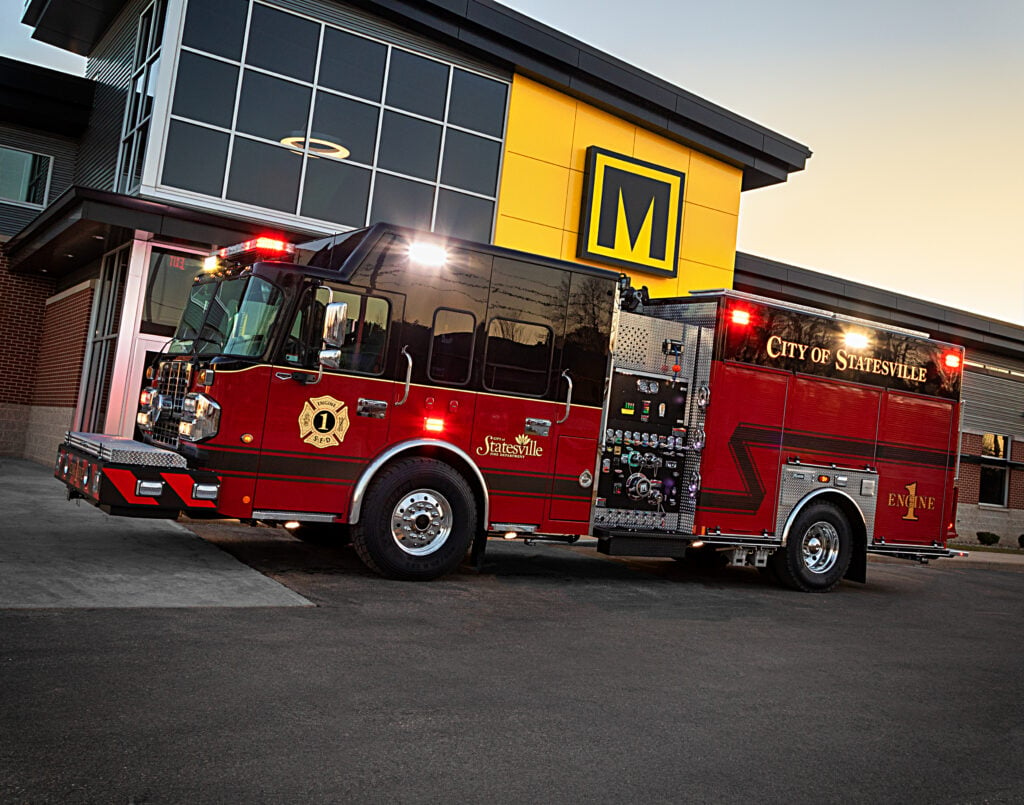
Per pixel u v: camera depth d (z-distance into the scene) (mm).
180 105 12891
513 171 15961
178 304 13312
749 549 9938
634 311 9617
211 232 12672
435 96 15141
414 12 14508
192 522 10070
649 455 9344
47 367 16656
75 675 4445
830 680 6086
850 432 10547
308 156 13922
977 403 24156
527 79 16109
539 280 8586
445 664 5418
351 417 7676
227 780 3426
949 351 11508
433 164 15125
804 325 10195
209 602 6324
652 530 9383
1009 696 6137
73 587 6277
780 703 5375
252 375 7316
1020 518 24984
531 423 8508
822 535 10438
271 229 13328
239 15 13344
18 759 3416
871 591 11281
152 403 8602
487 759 3943
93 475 7027
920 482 11148
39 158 17203
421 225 15016
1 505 9617
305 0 13828
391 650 5594
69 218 12570
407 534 7965
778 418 9969
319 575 7812
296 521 7551
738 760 4281
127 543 8211
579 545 12477
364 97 14430
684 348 9633
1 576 6352
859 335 10656
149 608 5957
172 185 12852
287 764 3645
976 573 15867
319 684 4742
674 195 17672
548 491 8609
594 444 8867
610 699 5070
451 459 8281
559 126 16500
